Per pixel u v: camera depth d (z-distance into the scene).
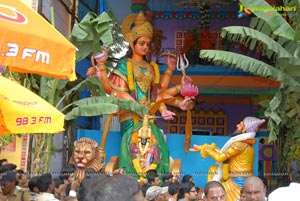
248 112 18.30
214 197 4.00
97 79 9.66
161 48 17.64
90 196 2.00
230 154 10.42
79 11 14.77
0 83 5.54
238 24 17.67
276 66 9.19
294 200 3.57
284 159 12.85
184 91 11.76
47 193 4.96
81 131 12.35
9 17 4.07
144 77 11.88
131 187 1.96
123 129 11.69
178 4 17.80
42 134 9.17
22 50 3.96
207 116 18.44
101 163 10.71
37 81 9.66
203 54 8.65
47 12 11.09
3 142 8.78
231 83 16.36
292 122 9.59
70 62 4.38
